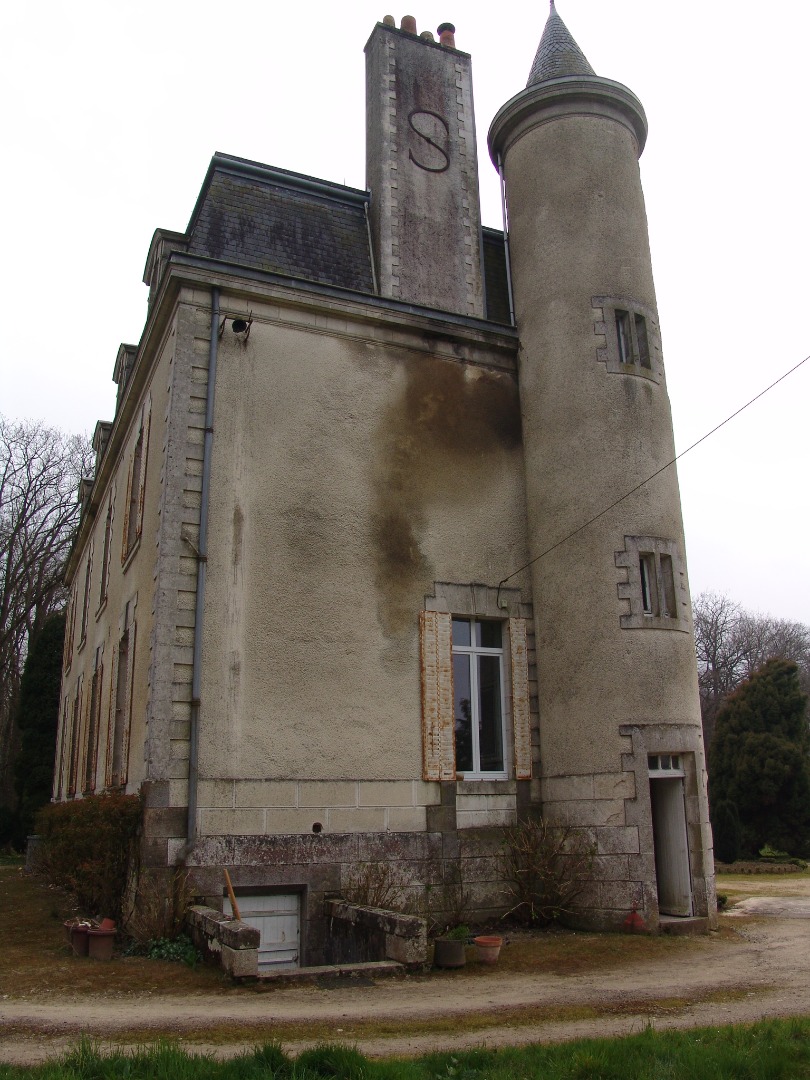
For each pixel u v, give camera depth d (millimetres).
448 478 13070
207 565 11031
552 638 12625
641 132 15062
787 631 58719
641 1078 4863
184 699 10438
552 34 15609
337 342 12844
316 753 11016
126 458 16125
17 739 34531
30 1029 6156
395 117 14961
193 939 9281
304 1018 6535
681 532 12953
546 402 13422
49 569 34531
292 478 11906
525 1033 6125
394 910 10859
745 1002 7137
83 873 10375
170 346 12258
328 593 11680
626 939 10414
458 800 11766
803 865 24734
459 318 13703
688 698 12047
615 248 13719
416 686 11953
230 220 13164
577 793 11742
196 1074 4770
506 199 15094
